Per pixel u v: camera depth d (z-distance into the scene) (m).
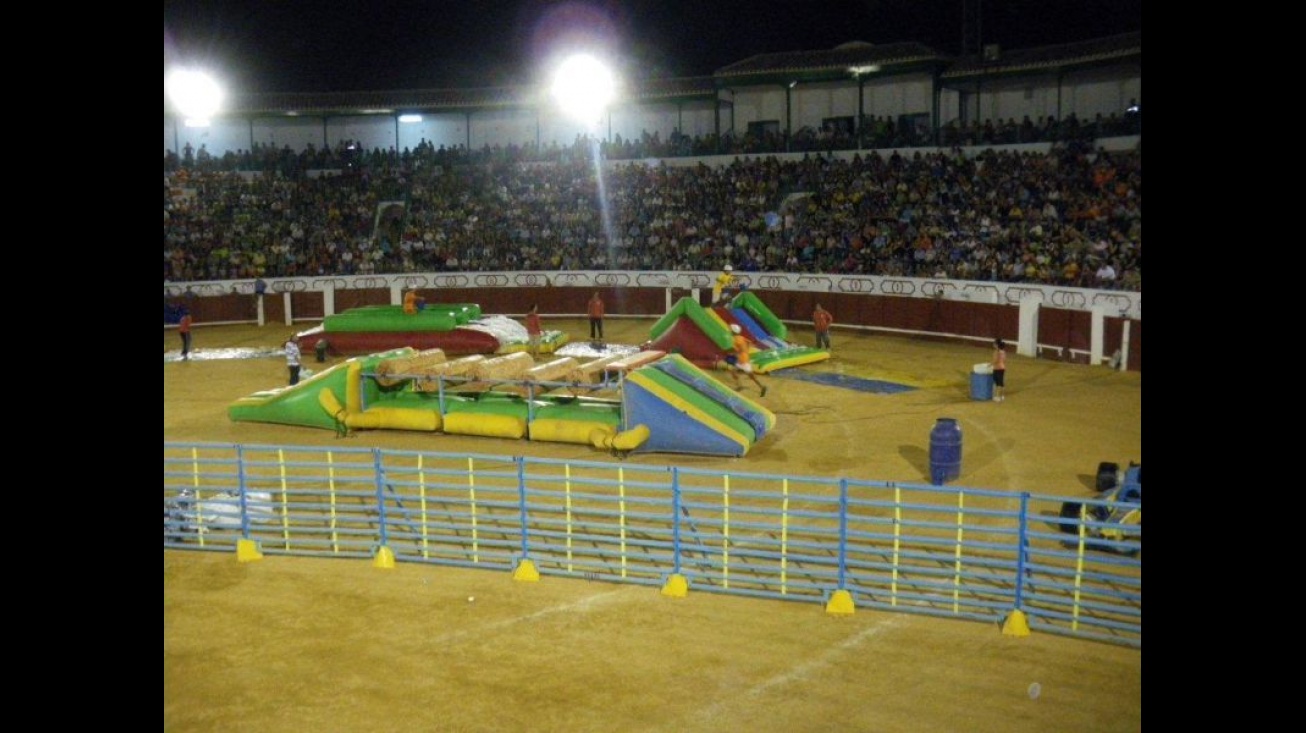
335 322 38.22
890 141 48.91
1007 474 22.02
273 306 48.16
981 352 38.00
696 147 53.22
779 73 51.09
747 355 31.16
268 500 20.69
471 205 53.25
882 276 42.50
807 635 14.32
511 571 16.86
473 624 14.88
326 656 13.91
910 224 44.75
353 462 23.81
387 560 17.19
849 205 46.91
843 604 14.98
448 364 26.66
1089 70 46.88
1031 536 14.30
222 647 14.23
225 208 52.47
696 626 14.66
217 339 43.62
